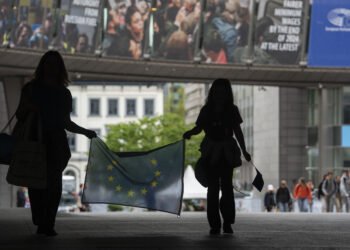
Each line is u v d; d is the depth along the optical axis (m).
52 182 9.45
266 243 8.61
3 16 34.72
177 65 40.47
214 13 40.19
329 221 15.01
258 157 75.06
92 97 113.31
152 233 10.33
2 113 42.16
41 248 7.83
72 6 37.06
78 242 8.67
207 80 42.44
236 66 41.50
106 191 10.38
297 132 68.19
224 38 40.72
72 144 110.38
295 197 37.91
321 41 42.22
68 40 37.44
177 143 10.29
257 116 75.19
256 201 44.62
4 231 10.77
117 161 10.38
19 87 39.25
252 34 41.19
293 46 41.94
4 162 9.30
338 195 36.72
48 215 9.58
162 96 113.62
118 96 113.50
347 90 61.16
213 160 9.94
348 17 41.97
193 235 9.91
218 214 10.16
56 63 9.50
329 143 62.16
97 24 38.09
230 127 9.98
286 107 68.12
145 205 10.35
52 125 9.38
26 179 8.91
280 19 41.47
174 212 10.30
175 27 39.75
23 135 9.18
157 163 10.35
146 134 87.94
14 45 35.59
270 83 44.12
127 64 39.88
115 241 8.85
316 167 66.44
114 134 88.56
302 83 44.50
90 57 38.56
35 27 36.16
